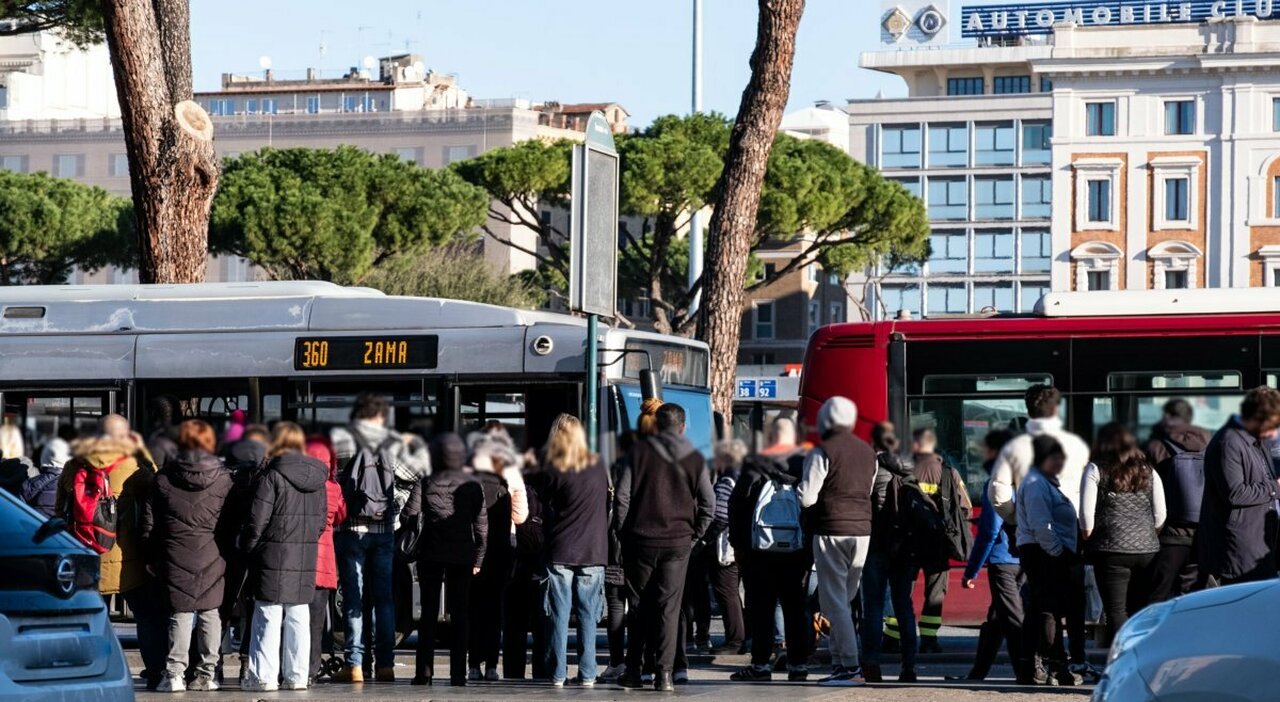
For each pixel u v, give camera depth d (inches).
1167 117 3639.3
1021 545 548.1
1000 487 552.4
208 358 756.6
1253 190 3580.2
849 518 557.0
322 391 748.6
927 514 569.0
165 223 899.4
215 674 574.6
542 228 2358.5
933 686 557.3
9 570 354.6
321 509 567.2
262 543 559.8
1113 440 537.0
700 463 547.5
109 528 568.1
